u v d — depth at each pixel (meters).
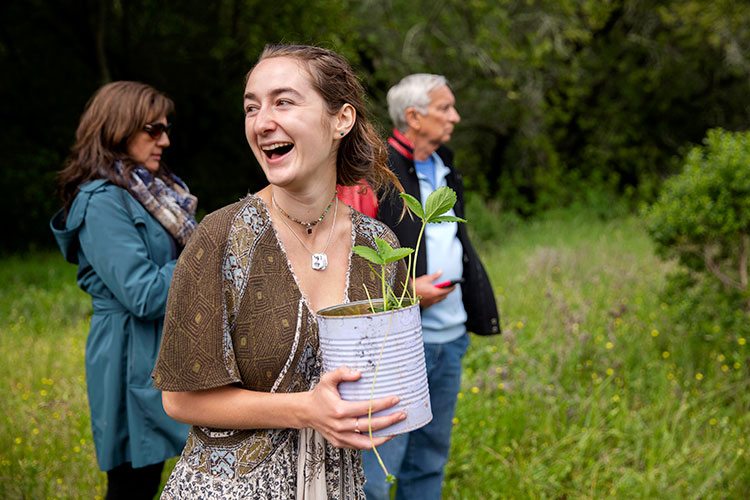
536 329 4.99
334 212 1.52
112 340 2.30
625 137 15.41
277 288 1.40
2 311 6.48
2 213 12.09
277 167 1.38
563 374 4.22
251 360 1.39
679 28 14.51
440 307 2.78
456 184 3.02
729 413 3.86
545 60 13.23
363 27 12.55
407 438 2.62
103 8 12.30
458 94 13.16
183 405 1.38
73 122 13.20
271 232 1.42
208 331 1.33
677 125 15.95
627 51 15.07
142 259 2.27
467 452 3.40
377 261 1.34
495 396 4.02
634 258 7.38
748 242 4.73
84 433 3.49
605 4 13.09
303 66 1.38
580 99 15.38
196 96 13.95
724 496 3.13
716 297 4.65
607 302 5.66
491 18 12.51
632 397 4.06
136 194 2.36
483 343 4.73
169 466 3.21
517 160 14.62
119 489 2.40
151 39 13.24
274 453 1.42
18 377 4.42
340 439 1.29
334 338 1.29
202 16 12.89
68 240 2.36
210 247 1.35
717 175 4.61
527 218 14.01
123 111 2.39
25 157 12.34
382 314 1.28
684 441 3.53
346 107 1.45
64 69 13.18
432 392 2.84
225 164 14.98
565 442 3.47
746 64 14.16
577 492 3.19
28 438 3.38
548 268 7.10
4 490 2.90
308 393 1.33
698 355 4.55
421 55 12.77
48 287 7.99
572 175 14.81
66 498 2.91
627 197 14.48
